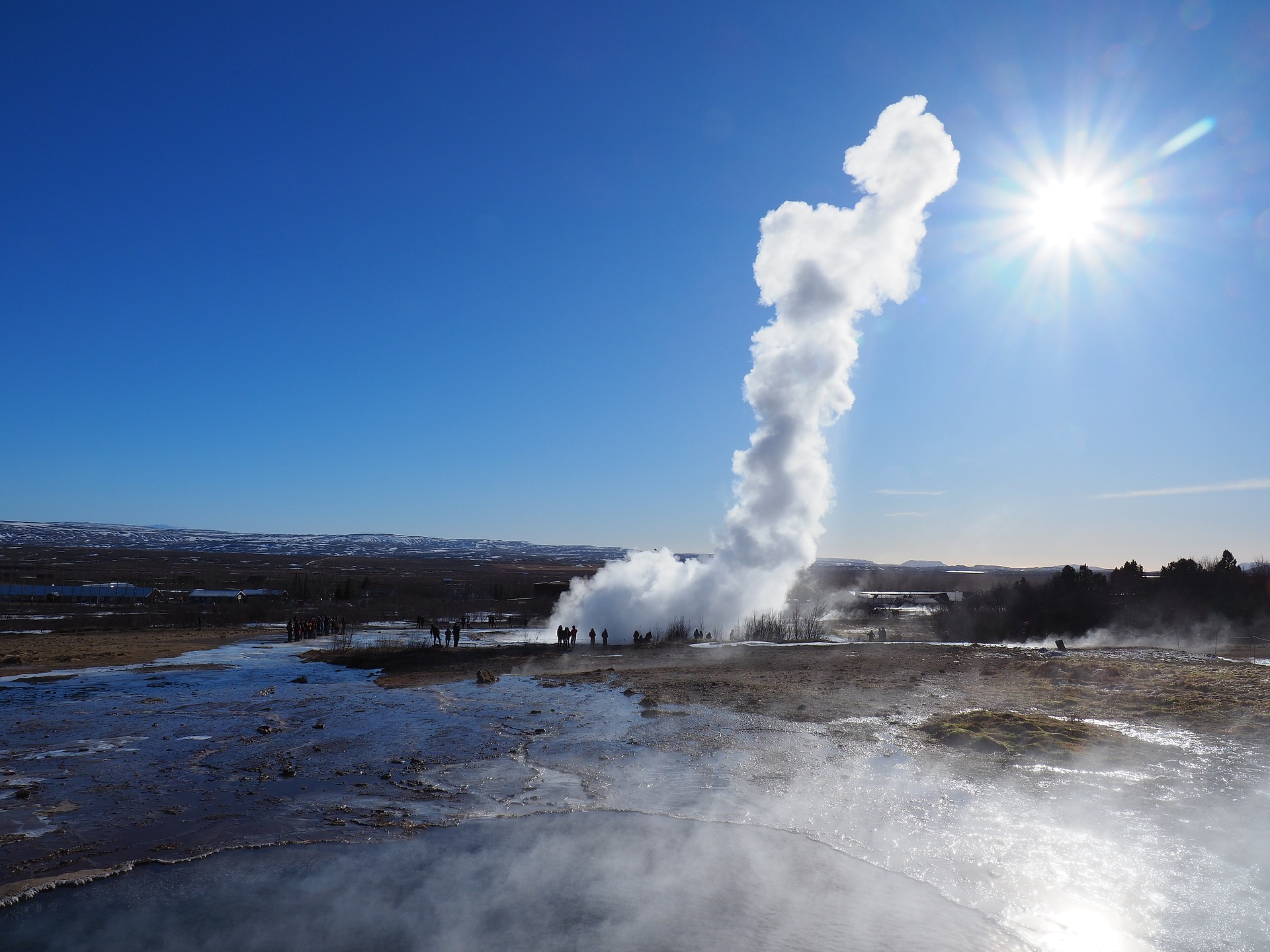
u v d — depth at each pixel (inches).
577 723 761.0
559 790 529.7
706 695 902.4
